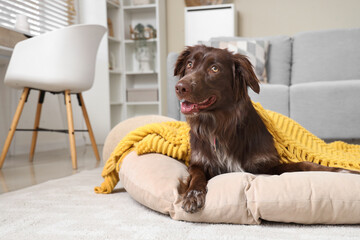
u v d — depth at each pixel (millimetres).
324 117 3092
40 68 2918
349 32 3793
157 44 5410
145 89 5445
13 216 1460
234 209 1253
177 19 5840
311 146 2047
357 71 3699
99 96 5141
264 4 5438
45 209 1560
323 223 1237
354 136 3049
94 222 1352
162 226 1279
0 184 2287
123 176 1661
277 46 3963
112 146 2295
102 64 5090
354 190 1215
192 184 1402
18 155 3861
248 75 1576
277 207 1208
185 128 1951
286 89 3191
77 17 5156
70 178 2344
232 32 5121
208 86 1514
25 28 3586
